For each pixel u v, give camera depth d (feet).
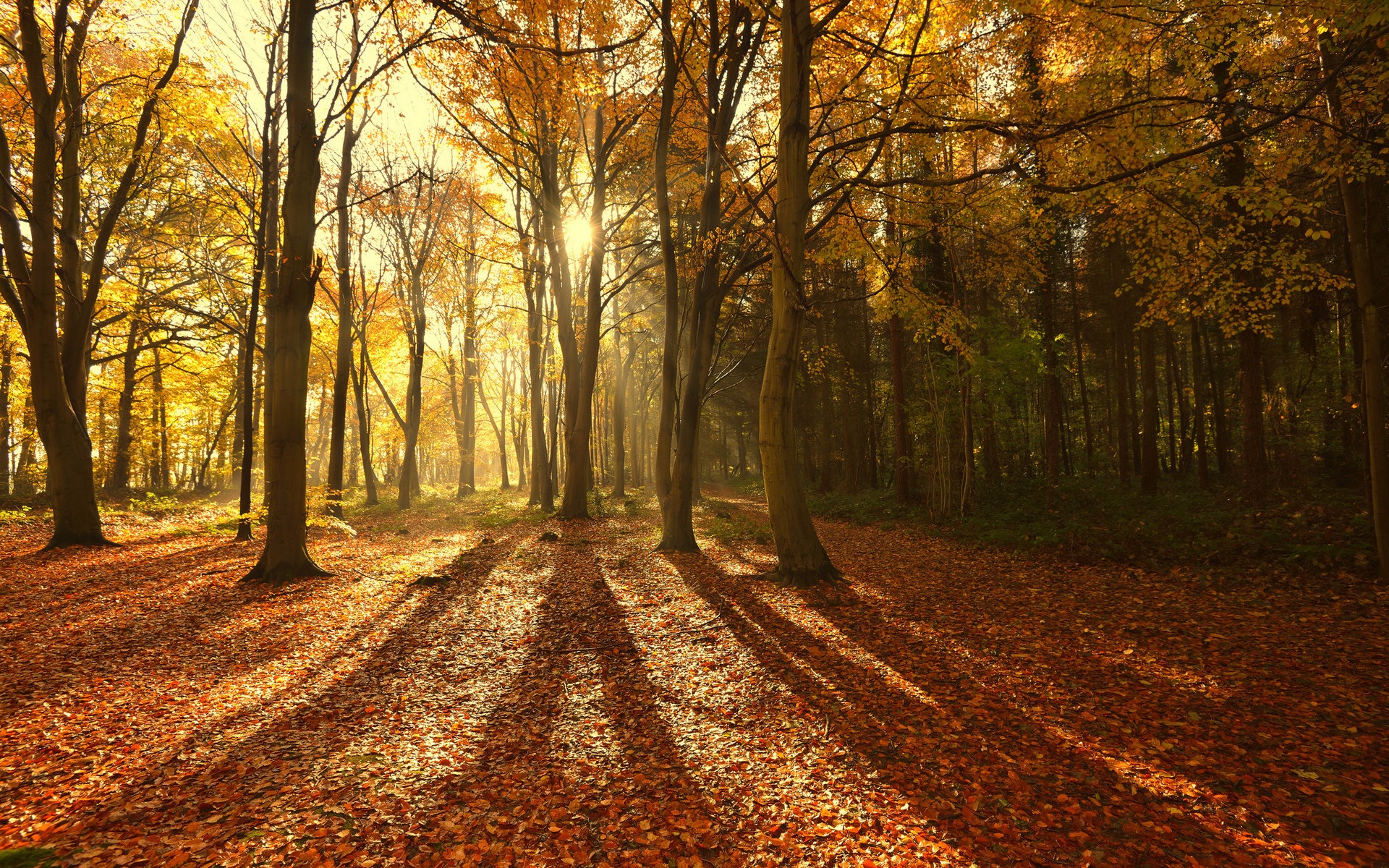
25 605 27.68
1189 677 18.90
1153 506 47.83
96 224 63.16
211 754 15.02
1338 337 52.60
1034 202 40.63
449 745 15.88
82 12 43.29
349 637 24.95
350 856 11.19
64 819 12.17
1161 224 31.14
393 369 127.65
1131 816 12.29
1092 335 77.41
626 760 15.11
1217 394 72.59
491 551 44.73
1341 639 21.11
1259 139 32.50
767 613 27.35
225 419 101.76
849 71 38.93
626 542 48.70
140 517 57.67
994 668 20.31
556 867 11.09
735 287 58.34
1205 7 26.58
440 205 81.61
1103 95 32.27
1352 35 23.53
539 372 77.82
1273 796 12.70
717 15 39.83
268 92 46.91
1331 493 43.88
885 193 38.83
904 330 68.64
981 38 33.47
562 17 43.32
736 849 11.56
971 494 55.21
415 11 37.11
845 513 71.20
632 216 71.61
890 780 13.82
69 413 42.37
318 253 35.01
